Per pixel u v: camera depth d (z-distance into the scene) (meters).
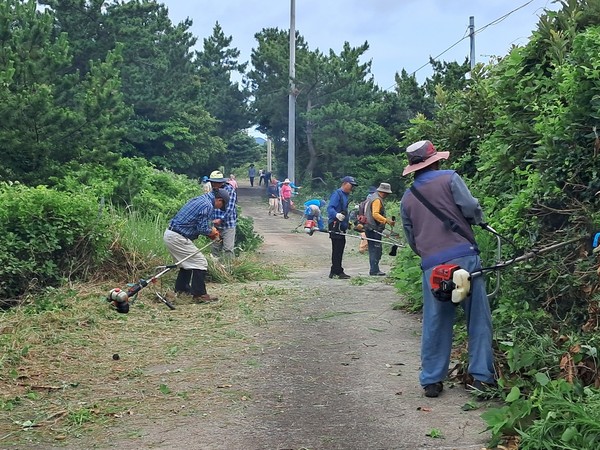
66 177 14.03
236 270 12.45
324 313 8.72
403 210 5.61
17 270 9.19
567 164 5.82
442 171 5.54
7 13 15.17
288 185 34.16
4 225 9.53
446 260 5.30
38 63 15.04
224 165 56.12
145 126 34.62
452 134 8.66
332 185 36.66
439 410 5.08
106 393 5.64
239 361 6.54
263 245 21.28
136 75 33.00
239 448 4.48
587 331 5.11
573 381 4.66
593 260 5.34
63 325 7.88
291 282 11.98
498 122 7.00
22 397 5.55
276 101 41.31
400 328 7.79
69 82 15.84
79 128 14.45
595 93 5.80
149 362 6.55
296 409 5.20
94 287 9.77
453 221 5.35
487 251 6.73
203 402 5.39
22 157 13.98
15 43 15.10
